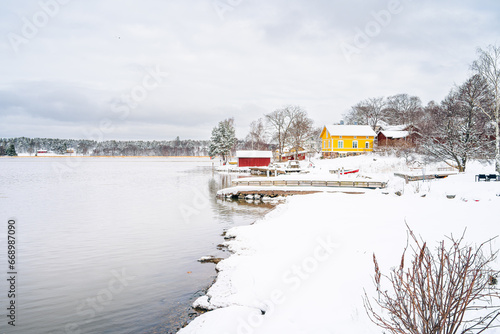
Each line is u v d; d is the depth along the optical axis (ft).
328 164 195.11
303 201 79.87
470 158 110.42
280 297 28.55
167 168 318.86
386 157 191.21
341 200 75.87
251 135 324.19
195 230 67.56
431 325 12.91
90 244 57.57
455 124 107.96
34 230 68.39
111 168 319.68
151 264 46.60
